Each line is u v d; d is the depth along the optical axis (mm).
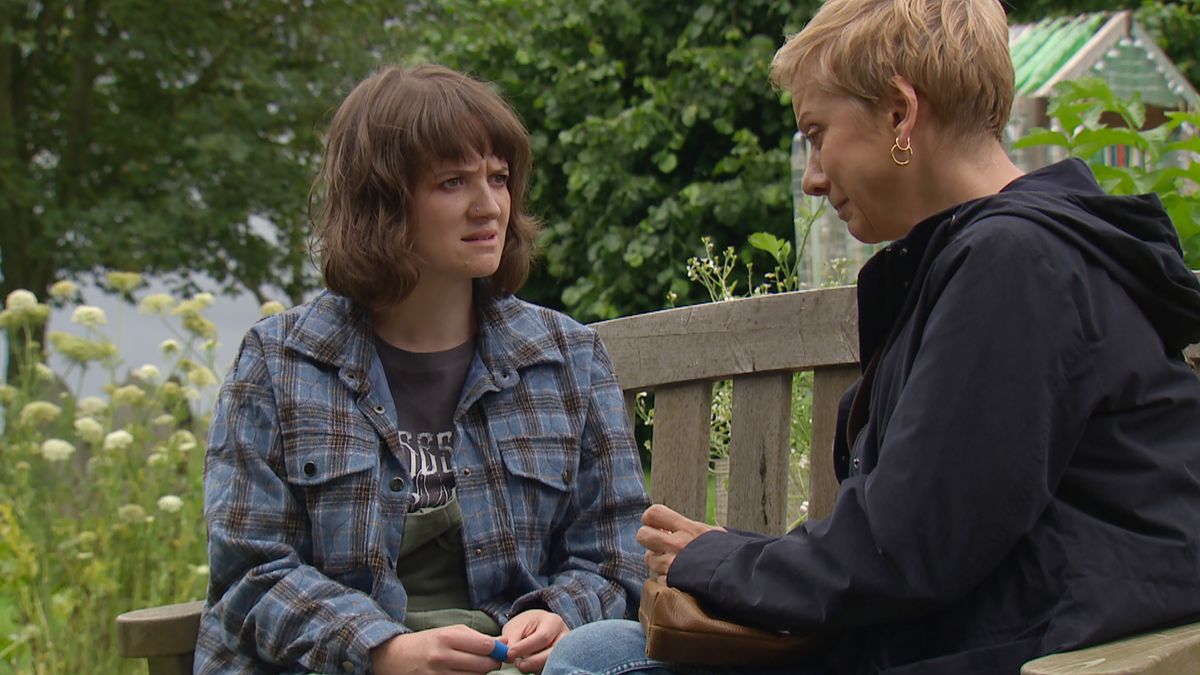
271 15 14883
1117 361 1504
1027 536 1484
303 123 14773
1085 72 5461
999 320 1470
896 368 1604
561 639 1702
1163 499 1503
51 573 3818
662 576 1688
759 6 6895
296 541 2045
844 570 1496
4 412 4199
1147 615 1441
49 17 14469
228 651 2041
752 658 1590
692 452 2379
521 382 2174
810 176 1774
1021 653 1447
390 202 2070
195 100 14906
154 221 13742
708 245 3467
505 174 2121
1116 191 2691
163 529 3980
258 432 2068
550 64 7137
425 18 15273
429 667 1891
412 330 2160
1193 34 8164
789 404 2316
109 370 4164
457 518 2076
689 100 6781
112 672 3615
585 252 6914
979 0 1679
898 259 1646
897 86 1646
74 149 14516
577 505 2174
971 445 1454
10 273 14000
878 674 1526
